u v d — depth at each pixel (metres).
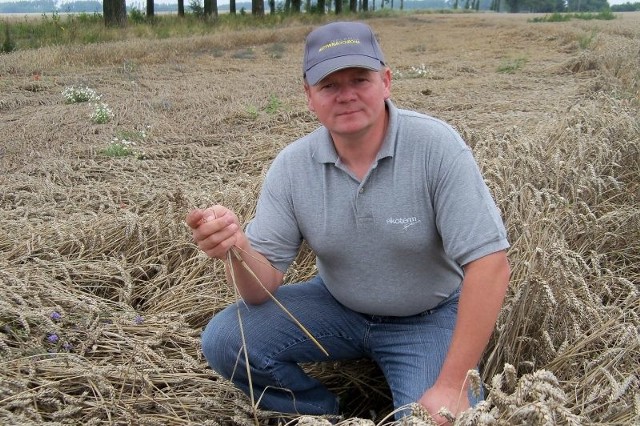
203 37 21.78
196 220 2.45
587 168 4.89
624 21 36.19
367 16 47.94
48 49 16.50
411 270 2.63
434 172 2.47
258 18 33.28
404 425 2.14
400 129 2.52
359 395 3.15
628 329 2.66
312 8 42.25
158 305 3.74
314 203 2.64
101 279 4.02
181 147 7.68
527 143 5.48
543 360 2.88
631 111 7.39
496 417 2.03
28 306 3.45
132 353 3.12
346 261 2.67
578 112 6.82
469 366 2.39
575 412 2.55
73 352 3.21
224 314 2.80
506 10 145.25
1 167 6.88
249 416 2.82
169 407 2.81
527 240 3.69
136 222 4.35
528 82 12.78
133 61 16.58
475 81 13.05
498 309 2.41
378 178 2.53
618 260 4.18
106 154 7.32
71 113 9.80
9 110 10.27
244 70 16.12
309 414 2.86
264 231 2.72
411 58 18.88
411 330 2.76
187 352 3.32
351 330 2.87
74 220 4.84
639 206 4.74
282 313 2.78
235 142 7.95
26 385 2.76
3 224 4.78
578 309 2.91
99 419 2.65
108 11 23.62
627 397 2.39
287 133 8.40
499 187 4.34
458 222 2.43
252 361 2.72
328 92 2.45
